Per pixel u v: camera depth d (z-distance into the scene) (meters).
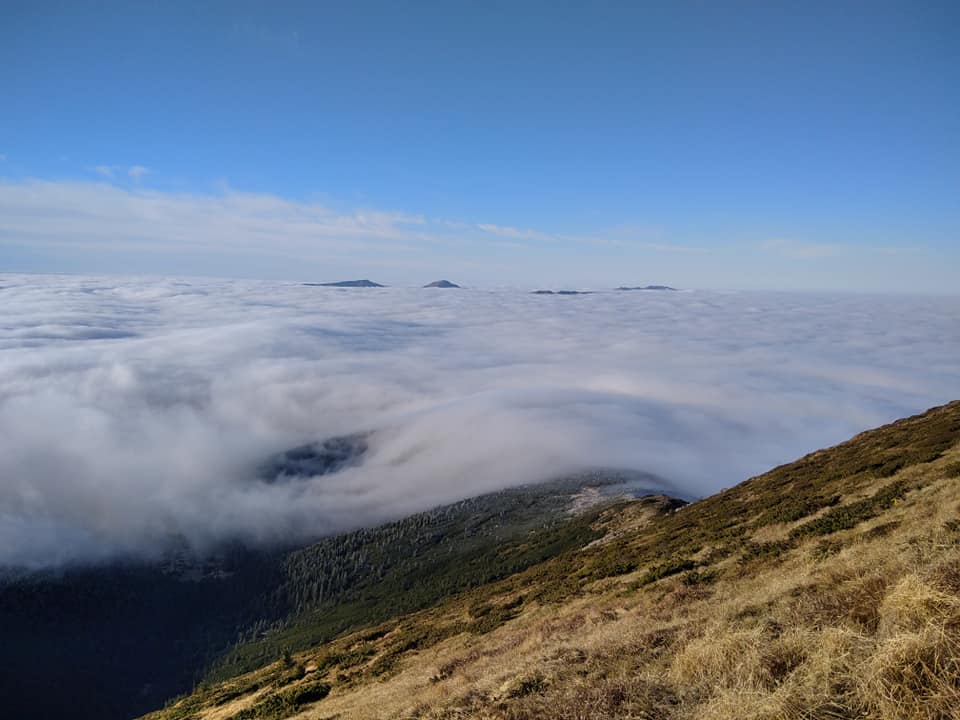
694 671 7.66
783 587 11.24
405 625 27.80
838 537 15.02
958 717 4.94
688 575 16.66
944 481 16.00
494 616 21.69
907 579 7.00
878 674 5.57
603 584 20.62
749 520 23.38
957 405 33.97
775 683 6.47
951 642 5.49
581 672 9.41
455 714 9.15
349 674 19.64
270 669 26.08
